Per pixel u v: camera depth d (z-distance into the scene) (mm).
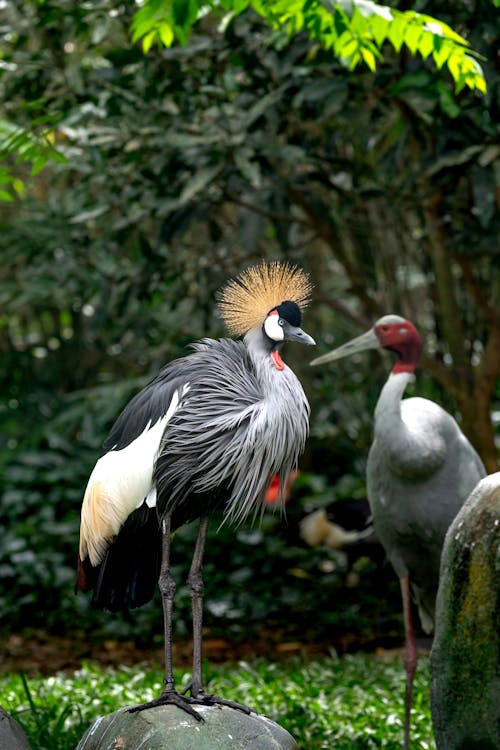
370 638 11398
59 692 8453
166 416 5309
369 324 11789
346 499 11531
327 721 7621
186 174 10125
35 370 16141
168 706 5160
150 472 5277
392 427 7172
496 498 5000
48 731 7105
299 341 5398
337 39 6949
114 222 11023
